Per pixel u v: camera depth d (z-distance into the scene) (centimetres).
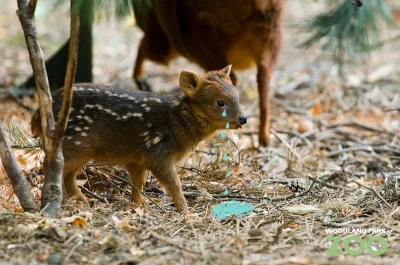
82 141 944
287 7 2222
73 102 947
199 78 962
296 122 1504
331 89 1691
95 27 2166
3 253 774
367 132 1449
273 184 1114
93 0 830
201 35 1305
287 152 1262
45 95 863
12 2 2397
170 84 1752
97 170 1077
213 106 957
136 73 1577
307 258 772
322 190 1070
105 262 759
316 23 1435
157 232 860
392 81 1745
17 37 2048
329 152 1311
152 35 1466
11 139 1113
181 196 971
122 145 962
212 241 820
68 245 794
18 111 1462
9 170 882
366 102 1619
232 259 765
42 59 862
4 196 971
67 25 2153
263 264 748
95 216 905
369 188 1020
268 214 941
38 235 814
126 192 1048
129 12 862
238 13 1267
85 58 1484
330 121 1516
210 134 990
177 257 770
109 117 951
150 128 961
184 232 867
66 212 910
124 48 2023
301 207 962
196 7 1278
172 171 970
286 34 2041
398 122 1510
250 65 1359
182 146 978
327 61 1848
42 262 755
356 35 1408
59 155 874
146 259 765
